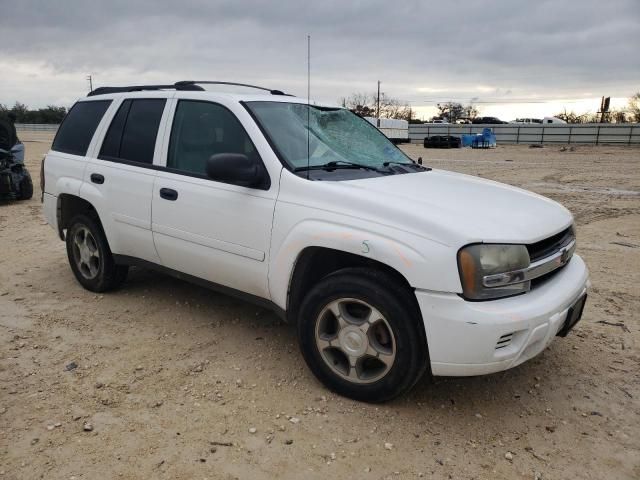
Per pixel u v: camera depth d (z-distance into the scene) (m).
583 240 7.76
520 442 3.03
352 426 3.12
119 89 5.07
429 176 4.11
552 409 3.36
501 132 54.25
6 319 4.57
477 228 2.97
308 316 3.43
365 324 3.22
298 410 3.27
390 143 4.81
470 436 3.07
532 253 3.17
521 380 3.70
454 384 3.62
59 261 6.35
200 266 4.06
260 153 3.67
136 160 4.52
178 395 3.42
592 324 4.64
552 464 2.85
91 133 5.02
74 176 5.00
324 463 2.81
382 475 2.73
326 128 4.29
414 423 3.17
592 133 49.75
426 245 2.94
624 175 17.98
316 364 3.47
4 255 6.64
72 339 4.20
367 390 3.28
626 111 73.44
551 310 3.05
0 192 10.61
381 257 3.04
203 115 4.11
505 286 2.98
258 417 3.19
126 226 4.54
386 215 3.10
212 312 4.75
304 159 3.73
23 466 2.73
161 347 4.07
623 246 7.38
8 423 3.08
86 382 3.55
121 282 5.19
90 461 2.78
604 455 2.93
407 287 3.08
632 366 3.92
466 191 3.69
